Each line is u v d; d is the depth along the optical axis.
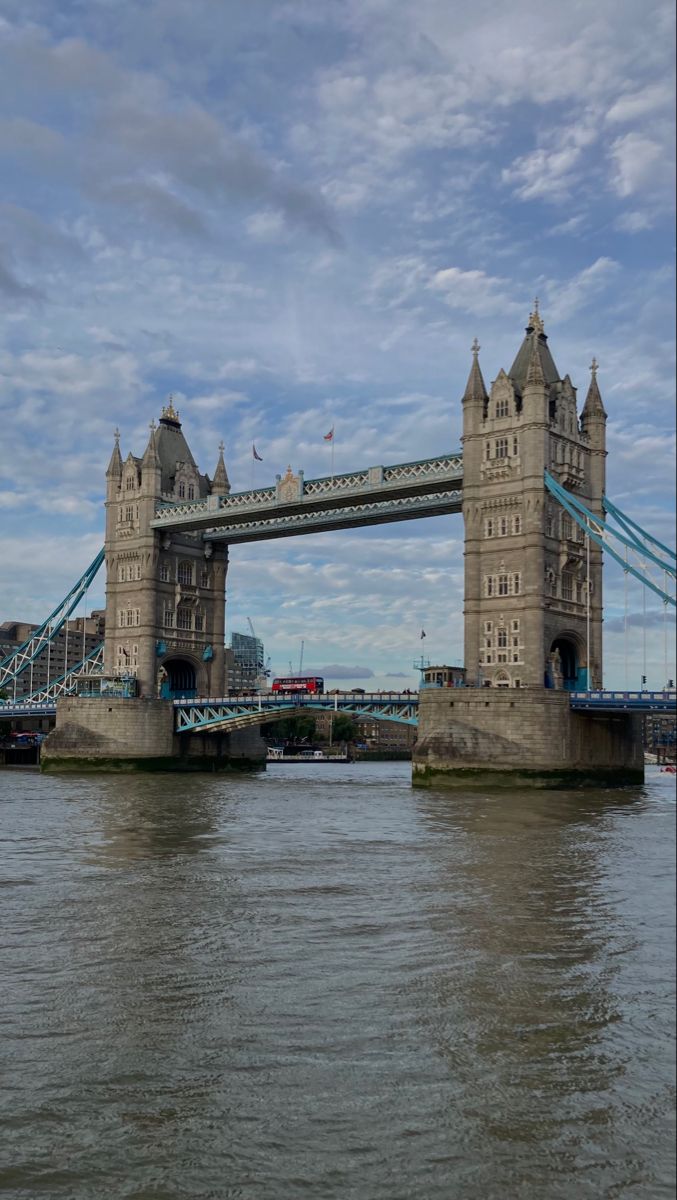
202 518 122.06
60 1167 16.03
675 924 30.17
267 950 27.42
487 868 40.62
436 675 98.06
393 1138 16.84
